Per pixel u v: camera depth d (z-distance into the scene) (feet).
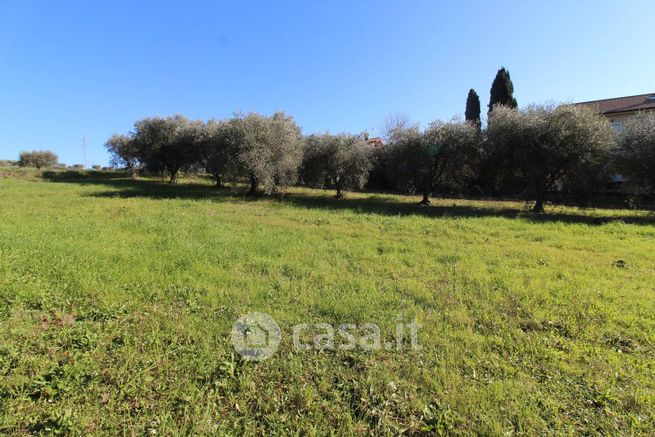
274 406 9.75
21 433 8.50
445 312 15.96
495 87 117.39
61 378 10.35
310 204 62.23
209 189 86.33
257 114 74.08
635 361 12.36
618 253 28.50
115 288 17.21
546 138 52.70
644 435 8.95
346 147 75.97
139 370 10.93
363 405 9.87
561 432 8.98
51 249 22.84
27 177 113.09
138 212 44.32
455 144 60.34
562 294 18.54
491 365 11.87
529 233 36.83
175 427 8.76
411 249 28.53
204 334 13.29
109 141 122.83
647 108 92.22
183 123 102.94
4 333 12.70
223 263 22.45
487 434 8.90
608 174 56.13
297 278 20.29
